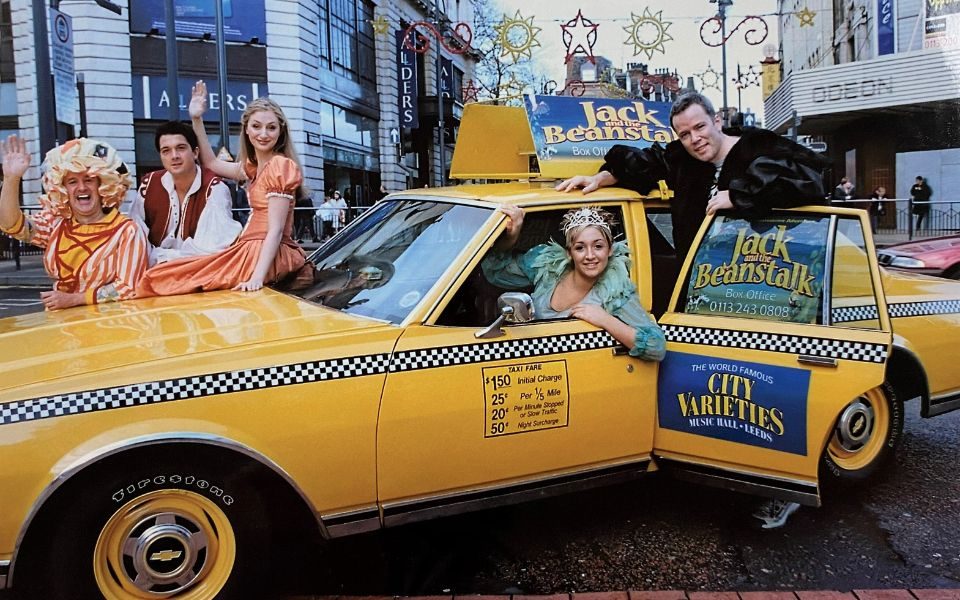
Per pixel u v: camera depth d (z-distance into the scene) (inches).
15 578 112.5
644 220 156.8
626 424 143.3
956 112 914.1
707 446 144.3
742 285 148.1
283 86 979.3
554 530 153.6
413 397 123.0
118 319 136.1
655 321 149.1
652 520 157.9
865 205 807.7
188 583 114.1
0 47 892.0
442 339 127.2
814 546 146.3
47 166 164.6
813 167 147.9
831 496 169.2
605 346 139.6
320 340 121.4
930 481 176.9
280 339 121.0
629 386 142.4
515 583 133.3
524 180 198.5
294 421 115.3
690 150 159.3
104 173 164.7
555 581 134.0
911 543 147.2
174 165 180.5
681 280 154.0
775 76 1348.4
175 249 179.0
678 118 157.3
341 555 142.7
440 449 125.6
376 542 148.0
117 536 110.3
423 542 148.2
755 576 135.0
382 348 122.4
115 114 893.2
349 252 165.3
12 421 103.0
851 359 133.8
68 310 154.9
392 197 179.3
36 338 126.9
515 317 126.9
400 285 138.6
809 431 135.3
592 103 190.4
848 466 163.3
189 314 137.3
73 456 104.2
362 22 1243.2
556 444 135.6
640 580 134.1
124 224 169.9
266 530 118.3
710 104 158.2
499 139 202.2
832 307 140.6
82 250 166.1
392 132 1302.9
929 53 853.2
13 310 469.7
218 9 739.4
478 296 137.1
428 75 1416.1
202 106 192.7
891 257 384.5
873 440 166.9
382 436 121.1
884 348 132.5
